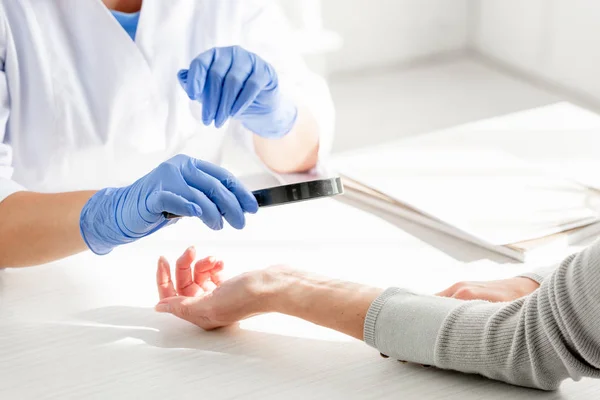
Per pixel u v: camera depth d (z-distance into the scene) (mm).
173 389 1296
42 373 1354
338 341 1406
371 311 1319
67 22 1782
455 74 2742
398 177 1974
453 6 2838
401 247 1718
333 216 1864
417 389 1264
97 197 1493
